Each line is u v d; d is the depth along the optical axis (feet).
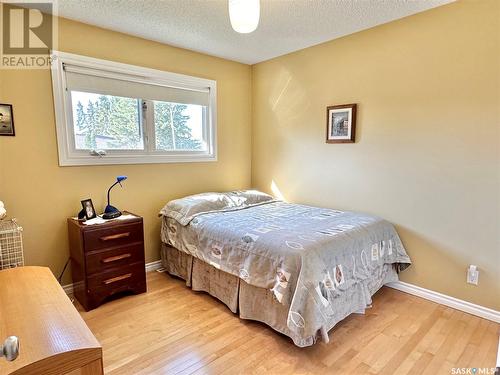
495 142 6.72
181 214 8.75
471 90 6.95
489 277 6.98
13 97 7.20
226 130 11.63
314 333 5.34
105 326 6.72
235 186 12.21
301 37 9.19
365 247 7.11
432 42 7.42
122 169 9.09
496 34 6.53
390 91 8.27
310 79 10.17
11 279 5.02
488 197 6.89
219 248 7.36
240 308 6.95
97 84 8.40
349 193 9.48
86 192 8.47
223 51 10.46
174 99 10.02
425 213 7.88
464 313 7.29
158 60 9.52
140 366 5.44
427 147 7.72
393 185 8.43
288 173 11.28
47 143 7.75
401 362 5.55
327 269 5.94
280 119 11.34
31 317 3.93
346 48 9.09
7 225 6.87
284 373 5.29
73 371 3.29
